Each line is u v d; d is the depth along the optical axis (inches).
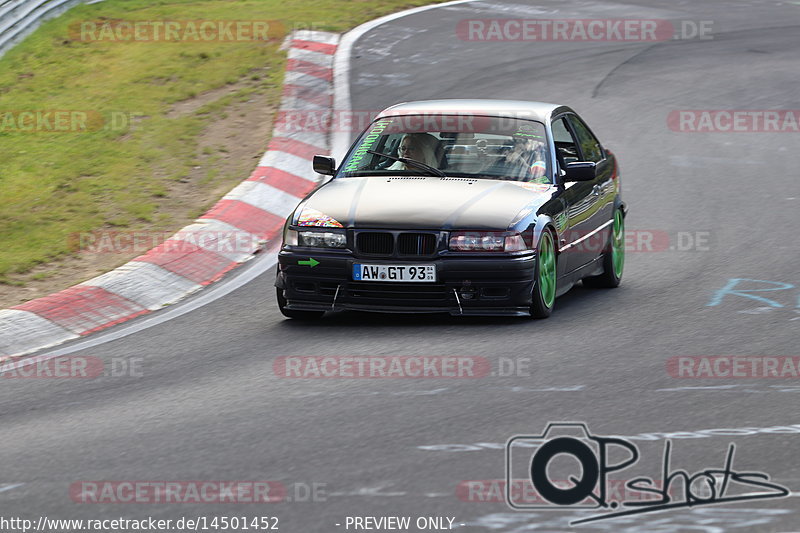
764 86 2477.9
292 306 1083.9
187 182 1674.5
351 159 1189.1
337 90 2278.5
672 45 2844.5
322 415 786.2
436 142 1176.2
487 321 1084.5
